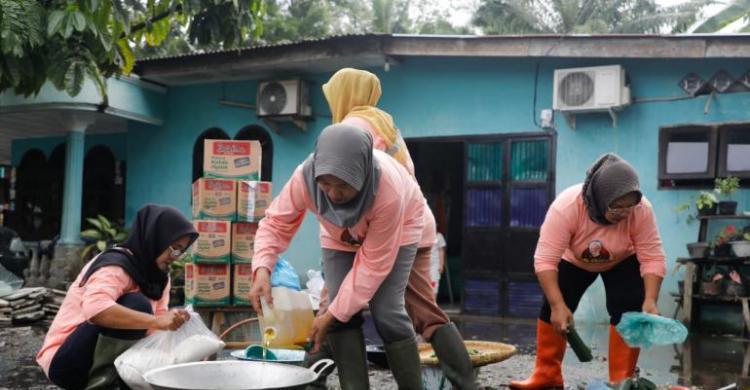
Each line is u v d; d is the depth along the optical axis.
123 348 3.37
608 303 4.05
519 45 8.85
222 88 11.36
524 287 9.23
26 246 12.99
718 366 5.50
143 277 3.51
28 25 4.77
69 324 3.51
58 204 13.55
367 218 2.91
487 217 9.49
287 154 10.84
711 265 8.10
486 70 9.54
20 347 5.97
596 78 8.62
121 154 12.76
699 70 8.43
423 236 3.61
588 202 3.79
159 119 11.64
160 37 6.56
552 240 3.91
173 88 11.68
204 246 5.94
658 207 8.61
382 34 9.32
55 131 13.25
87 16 5.00
